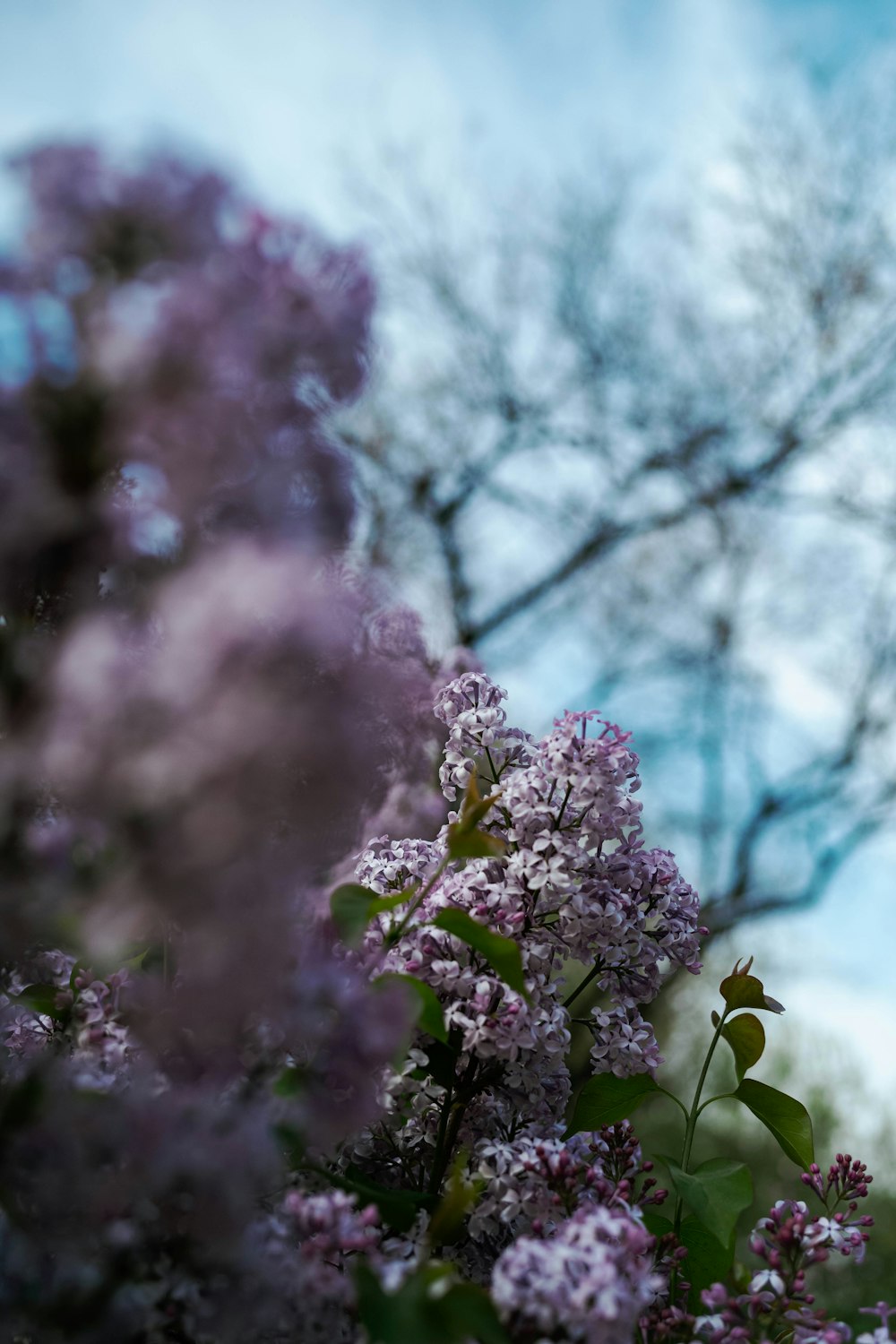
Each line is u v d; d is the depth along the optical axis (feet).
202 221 2.14
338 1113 2.34
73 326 2.13
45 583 2.21
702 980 14.06
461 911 2.57
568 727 2.83
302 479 2.25
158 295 2.13
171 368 2.11
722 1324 2.60
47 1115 2.20
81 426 2.14
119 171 2.13
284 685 2.12
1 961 2.28
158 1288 2.28
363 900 2.56
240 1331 2.29
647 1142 13.30
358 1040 2.34
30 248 2.13
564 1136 2.93
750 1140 13.30
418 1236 2.64
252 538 2.19
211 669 2.08
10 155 2.14
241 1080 2.35
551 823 2.80
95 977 2.65
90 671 2.09
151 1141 2.18
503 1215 2.61
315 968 2.33
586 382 15.43
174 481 2.17
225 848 2.10
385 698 2.21
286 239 2.19
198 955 2.20
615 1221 2.44
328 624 2.13
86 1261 2.26
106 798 2.09
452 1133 2.79
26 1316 2.24
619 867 2.83
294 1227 2.44
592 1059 2.87
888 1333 2.61
